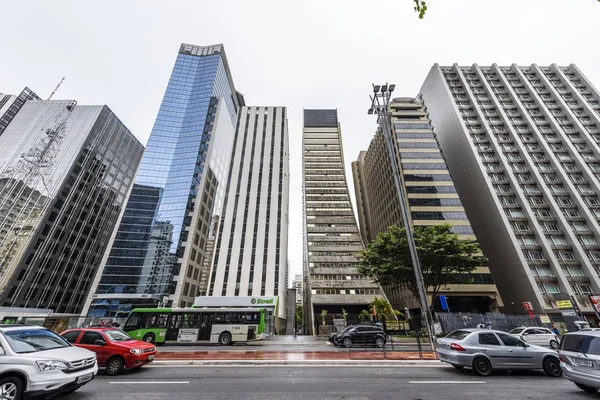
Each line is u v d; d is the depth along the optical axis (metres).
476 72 66.38
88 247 78.44
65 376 6.41
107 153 86.38
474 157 52.69
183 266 64.81
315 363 11.59
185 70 98.38
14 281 58.44
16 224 63.78
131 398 6.95
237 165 81.44
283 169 80.56
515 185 48.56
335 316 53.06
